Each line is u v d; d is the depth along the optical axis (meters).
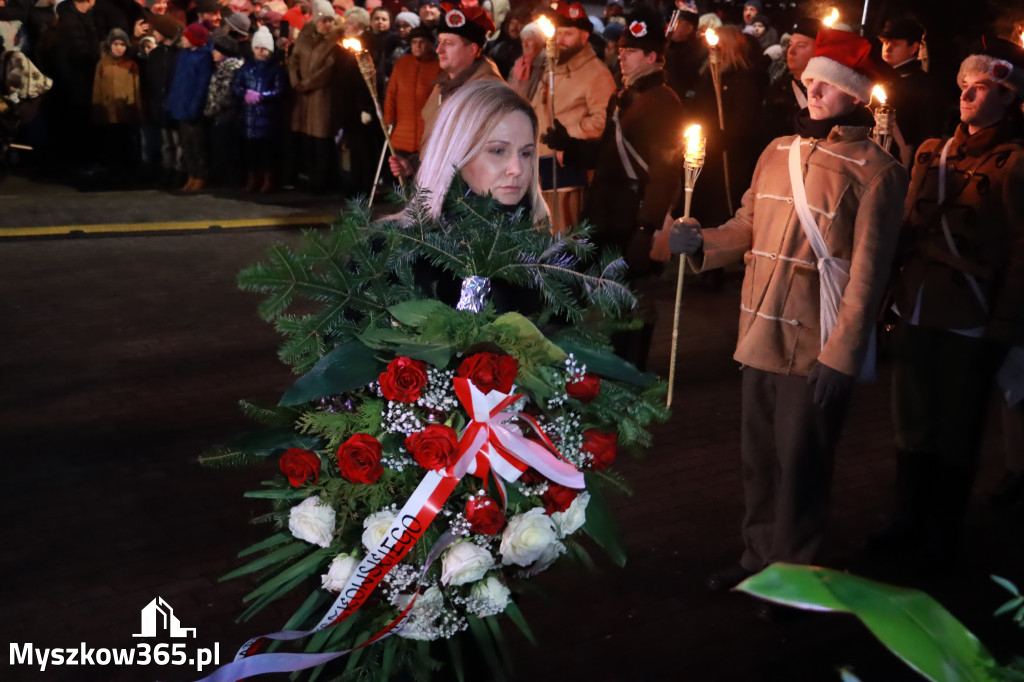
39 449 4.93
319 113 11.30
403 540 1.98
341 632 2.11
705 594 3.81
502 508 2.05
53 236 9.35
